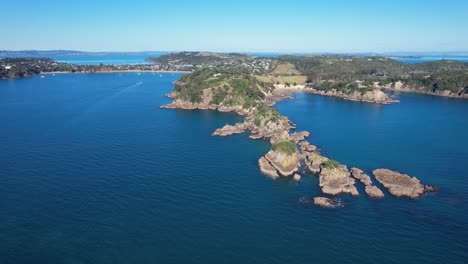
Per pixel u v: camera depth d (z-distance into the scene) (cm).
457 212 10325
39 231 9012
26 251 8244
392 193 11481
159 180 12131
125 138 17250
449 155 15400
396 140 17825
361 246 8662
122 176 12375
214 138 17850
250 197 11094
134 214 9862
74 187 11419
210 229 9244
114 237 8812
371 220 9838
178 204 10488
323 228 9400
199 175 12700
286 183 12231
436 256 8325
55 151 14925
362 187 11994
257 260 8088
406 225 9600
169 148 15812
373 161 14600
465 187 12100
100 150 15175
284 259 8144
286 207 10494
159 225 9362
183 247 8488
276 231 9219
